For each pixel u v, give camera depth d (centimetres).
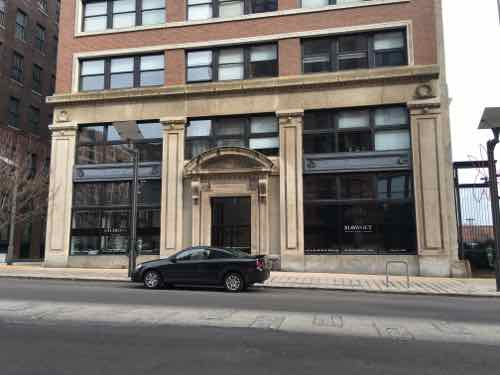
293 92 2112
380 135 2038
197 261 1423
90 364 569
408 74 1995
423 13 2058
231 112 2159
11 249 2566
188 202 2141
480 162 1941
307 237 2016
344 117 2084
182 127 2194
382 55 2098
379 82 2038
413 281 1678
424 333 772
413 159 1952
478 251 1894
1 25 3325
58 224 2253
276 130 2133
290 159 2059
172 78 2264
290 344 681
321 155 2045
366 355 625
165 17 2333
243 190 2077
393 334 759
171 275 1427
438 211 1898
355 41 2131
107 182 2259
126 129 1759
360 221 1986
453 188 1944
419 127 1970
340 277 1783
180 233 2111
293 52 2152
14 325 799
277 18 2192
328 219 2012
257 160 2055
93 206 2255
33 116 3688
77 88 2367
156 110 2238
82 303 1056
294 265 1986
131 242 1758
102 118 2291
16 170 2644
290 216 2019
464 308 1084
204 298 1181
